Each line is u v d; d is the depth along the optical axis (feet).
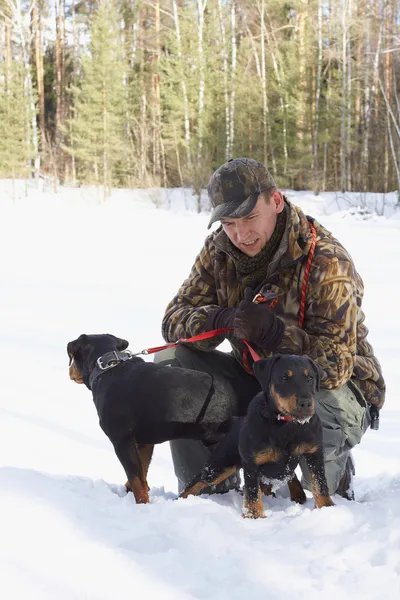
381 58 132.46
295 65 115.96
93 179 113.19
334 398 10.51
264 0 122.83
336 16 124.57
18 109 111.55
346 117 119.03
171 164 122.42
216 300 11.95
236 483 11.35
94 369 10.84
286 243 10.57
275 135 116.78
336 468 10.80
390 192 115.75
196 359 11.62
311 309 10.53
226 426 10.66
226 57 120.47
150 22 142.92
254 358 10.35
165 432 10.41
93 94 111.75
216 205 10.60
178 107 115.24
